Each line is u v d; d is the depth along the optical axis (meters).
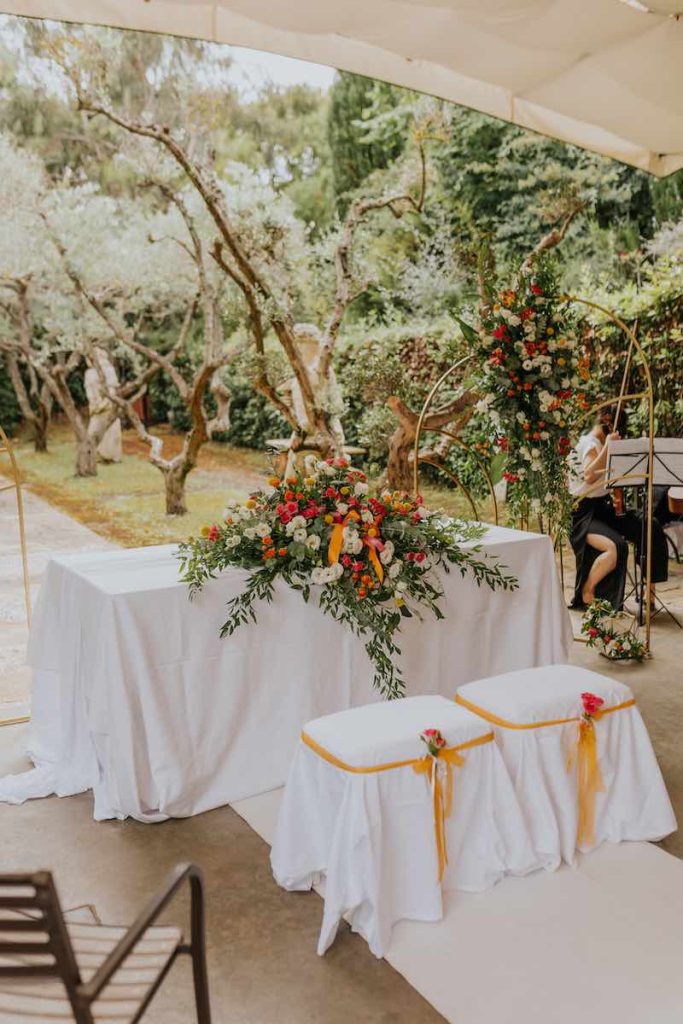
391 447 8.77
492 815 2.96
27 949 1.51
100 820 3.45
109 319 10.45
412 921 2.79
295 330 10.36
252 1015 2.39
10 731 4.34
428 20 4.09
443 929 2.76
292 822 2.94
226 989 2.49
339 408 9.88
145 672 3.33
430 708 3.05
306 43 4.54
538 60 4.51
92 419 11.27
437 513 4.15
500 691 3.21
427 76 4.95
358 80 11.94
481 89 5.16
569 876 3.04
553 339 4.73
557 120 5.47
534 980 2.52
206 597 3.45
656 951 2.64
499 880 3.01
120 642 3.30
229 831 3.37
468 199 11.64
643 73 4.60
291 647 3.62
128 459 12.03
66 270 10.41
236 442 12.15
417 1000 2.44
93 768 3.63
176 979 2.53
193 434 9.95
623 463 5.97
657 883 3.01
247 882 3.04
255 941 2.71
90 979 1.67
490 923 2.79
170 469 9.91
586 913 2.83
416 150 11.62
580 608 6.45
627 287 10.11
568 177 11.28
